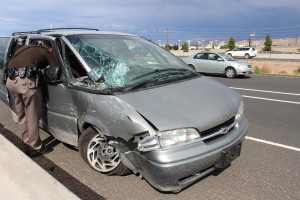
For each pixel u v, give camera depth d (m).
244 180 2.93
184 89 2.92
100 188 2.79
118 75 3.01
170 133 2.28
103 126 2.58
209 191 2.72
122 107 2.49
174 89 2.88
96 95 2.71
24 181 2.15
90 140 2.94
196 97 2.79
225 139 2.57
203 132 2.44
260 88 9.44
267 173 3.09
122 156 2.53
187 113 2.48
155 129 2.29
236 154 2.68
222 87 3.26
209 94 2.92
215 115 2.56
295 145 3.96
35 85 3.17
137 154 2.40
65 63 3.17
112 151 2.87
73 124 3.08
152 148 2.26
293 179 2.96
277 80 11.70
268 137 4.30
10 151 2.61
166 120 2.34
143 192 2.71
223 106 2.75
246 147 3.87
